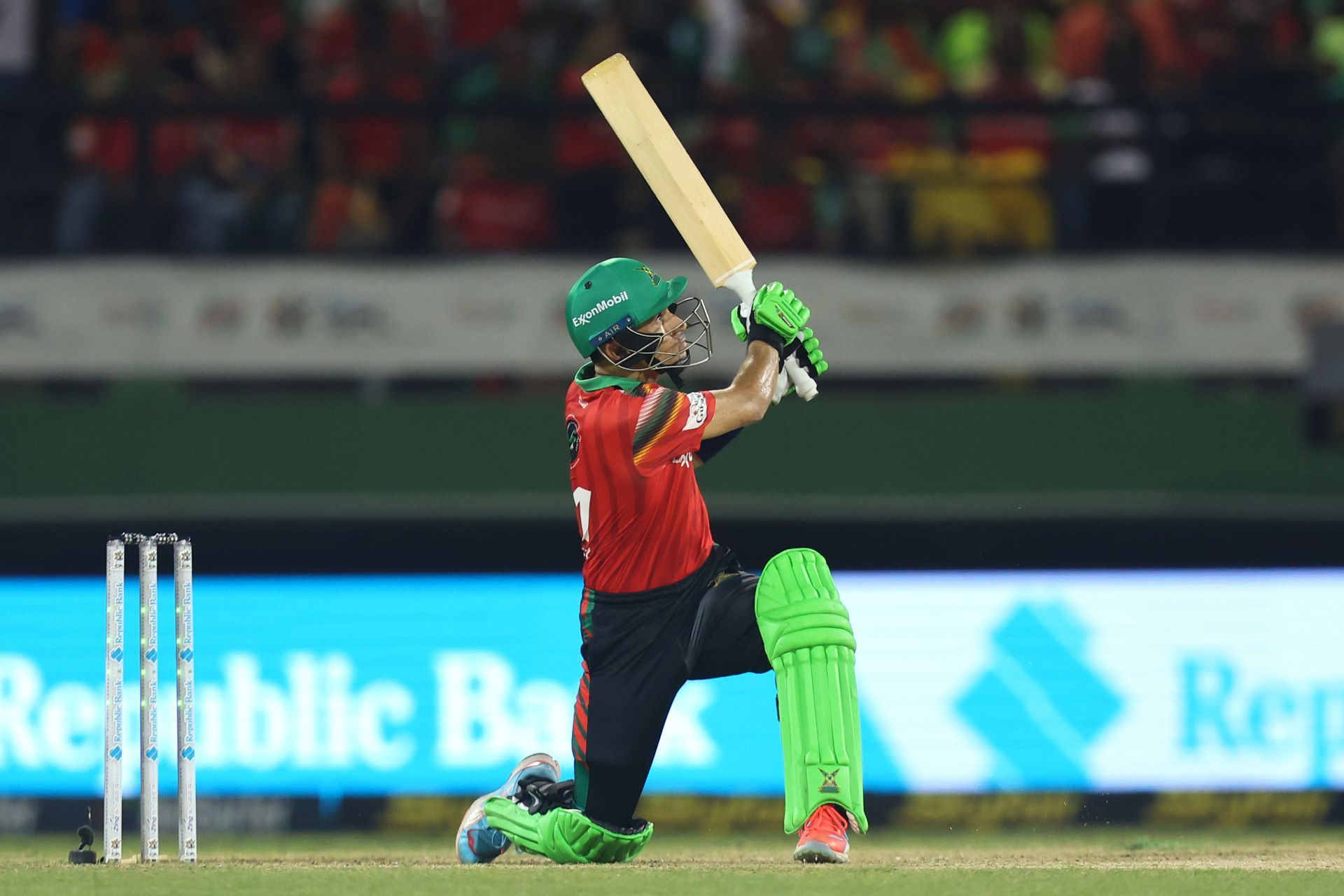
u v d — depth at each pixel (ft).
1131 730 93.97
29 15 110.63
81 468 106.01
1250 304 104.47
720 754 90.58
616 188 107.45
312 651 93.30
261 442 106.22
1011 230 108.27
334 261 104.32
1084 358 104.27
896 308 104.47
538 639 94.27
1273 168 108.27
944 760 93.15
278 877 45.96
